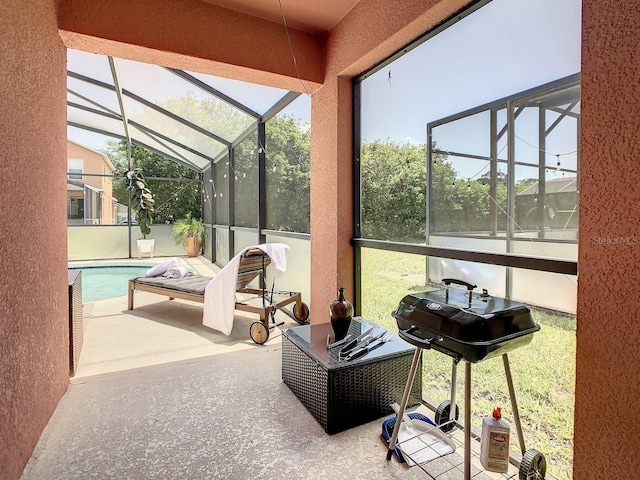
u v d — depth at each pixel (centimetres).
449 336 142
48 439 192
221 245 796
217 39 273
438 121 229
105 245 985
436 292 179
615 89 119
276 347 335
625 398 117
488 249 199
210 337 364
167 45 257
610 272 121
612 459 121
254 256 377
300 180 407
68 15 231
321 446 189
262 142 506
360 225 305
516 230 183
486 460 154
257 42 288
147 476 166
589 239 128
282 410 223
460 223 216
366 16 259
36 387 186
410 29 225
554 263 158
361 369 208
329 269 316
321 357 215
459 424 192
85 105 631
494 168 194
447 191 224
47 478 164
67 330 253
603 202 123
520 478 148
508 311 146
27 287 173
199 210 1103
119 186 1053
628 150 116
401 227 262
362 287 305
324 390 203
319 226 331
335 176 304
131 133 825
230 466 173
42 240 197
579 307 131
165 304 504
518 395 188
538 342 179
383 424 196
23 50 170
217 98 470
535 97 173
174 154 917
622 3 117
